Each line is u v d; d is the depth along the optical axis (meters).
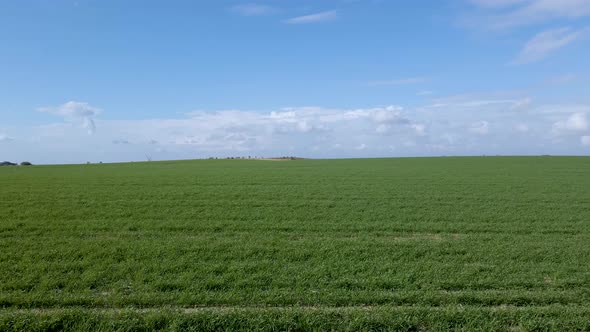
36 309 8.04
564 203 22.86
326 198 24.86
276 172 49.03
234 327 7.27
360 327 7.21
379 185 32.44
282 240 13.91
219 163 81.81
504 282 9.43
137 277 9.83
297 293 8.73
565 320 7.35
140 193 27.30
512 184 32.81
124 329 7.15
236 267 10.66
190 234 15.22
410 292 8.78
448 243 13.54
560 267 10.70
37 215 18.83
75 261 11.17
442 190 28.86
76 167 69.00
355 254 12.09
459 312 7.63
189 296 8.49
